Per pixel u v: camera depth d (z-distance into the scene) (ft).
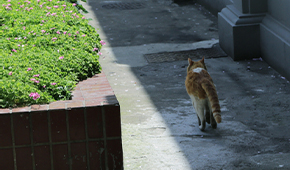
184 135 34.86
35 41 34.35
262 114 38.96
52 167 22.76
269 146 32.45
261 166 29.07
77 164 22.94
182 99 43.39
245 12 55.47
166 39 66.69
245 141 33.47
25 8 48.52
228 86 46.93
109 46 64.39
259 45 55.88
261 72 51.29
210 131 35.68
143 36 68.85
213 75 50.90
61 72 27.63
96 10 88.58
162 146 32.78
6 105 22.89
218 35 67.41
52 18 43.21
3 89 23.16
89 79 28.66
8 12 46.60
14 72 26.37
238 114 39.24
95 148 22.88
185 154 31.32
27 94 23.38
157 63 56.08
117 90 46.73
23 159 22.44
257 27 55.21
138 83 48.98
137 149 32.27
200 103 34.22
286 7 49.01
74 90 25.88
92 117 22.43
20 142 22.17
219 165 29.48
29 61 28.91
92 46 36.91
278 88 45.62
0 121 21.72
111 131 22.76
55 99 24.64
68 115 22.20
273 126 36.32
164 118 38.55
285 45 47.91
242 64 54.60
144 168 29.27
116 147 23.07
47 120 22.13
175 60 56.95
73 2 57.88
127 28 73.92
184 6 88.33
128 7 90.17
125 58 58.75
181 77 50.44
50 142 22.41
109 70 54.03
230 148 32.22
